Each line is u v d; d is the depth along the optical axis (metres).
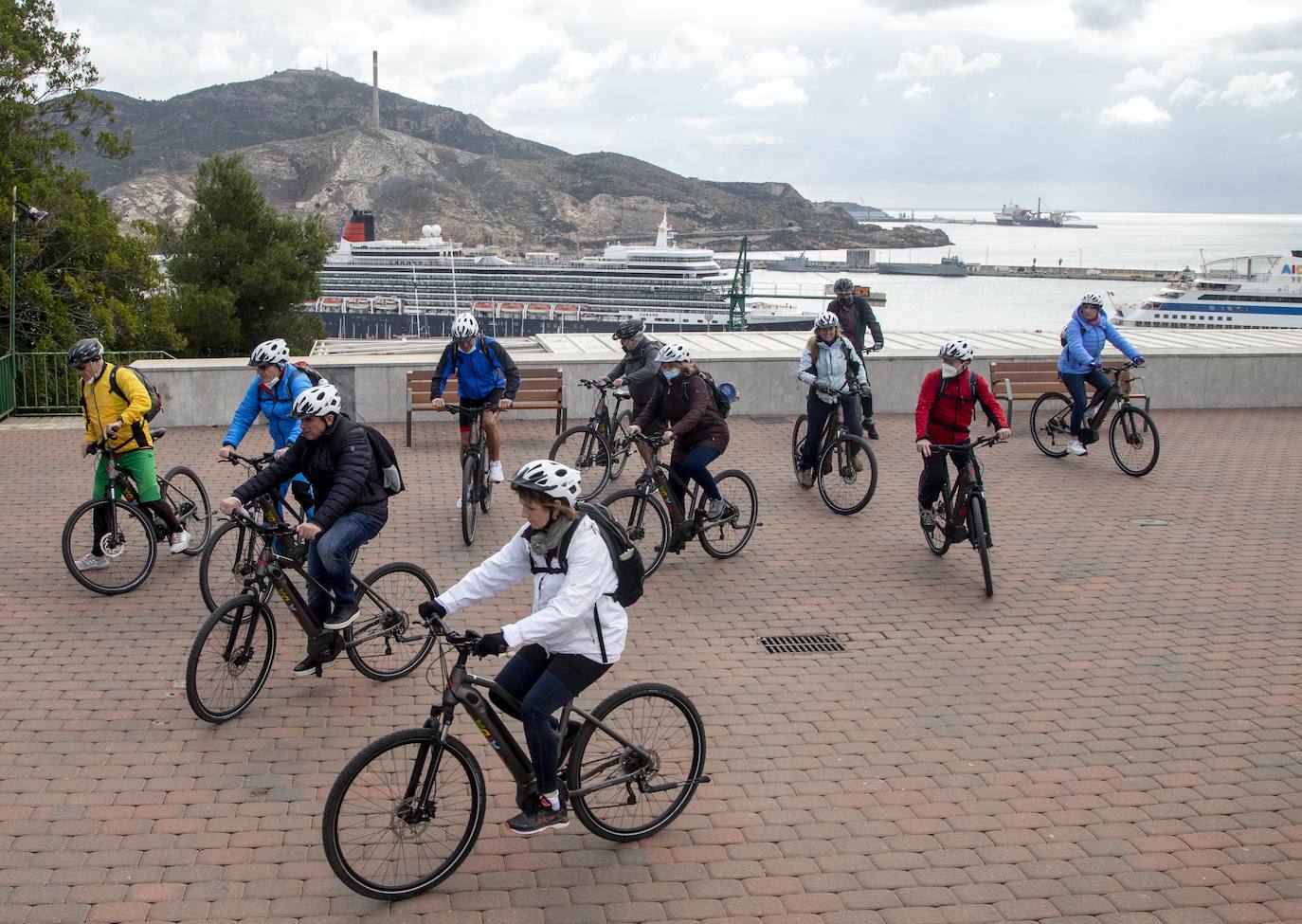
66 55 28.52
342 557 6.27
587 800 4.91
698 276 138.25
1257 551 9.54
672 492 8.87
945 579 8.80
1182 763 5.81
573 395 14.57
